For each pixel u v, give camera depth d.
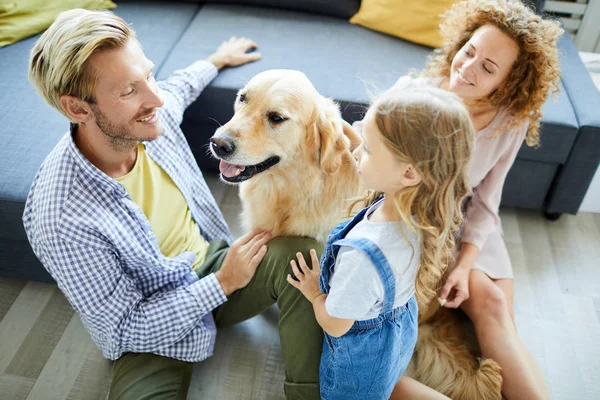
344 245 1.08
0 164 1.59
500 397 1.46
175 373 1.42
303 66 2.00
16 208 1.52
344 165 1.42
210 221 1.76
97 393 1.55
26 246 1.67
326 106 1.40
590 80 1.97
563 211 2.04
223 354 1.66
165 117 1.54
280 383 1.60
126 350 1.42
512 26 1.33
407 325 1.29
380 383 1.27
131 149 1.31
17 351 1.65
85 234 1.20
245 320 1.67
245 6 2.38
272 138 1.33
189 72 1.79
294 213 1.50
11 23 2.06
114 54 1.12
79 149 1.29
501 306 1.56
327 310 1.09
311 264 1.42
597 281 1.90
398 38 2.19
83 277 1.23
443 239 1.04
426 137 0.92
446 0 2.04
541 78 1.40
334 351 1.28
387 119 0.94
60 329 1.71
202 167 2.22
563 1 2.60
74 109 1.17
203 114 1.98
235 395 1.57
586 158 1.84
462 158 0.97
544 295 1.85
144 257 1.32
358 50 2.10
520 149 1.86
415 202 1.02
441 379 1.55
